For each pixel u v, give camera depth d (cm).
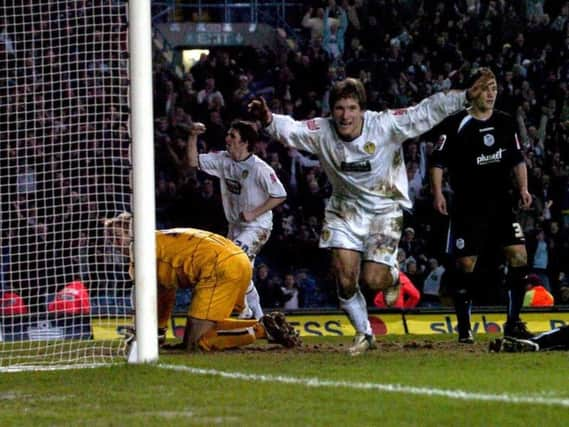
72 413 1756
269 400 1828
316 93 5884
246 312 3241
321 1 6456
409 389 1923
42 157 3412
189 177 5225
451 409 1691
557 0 6366
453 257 3089
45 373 2328
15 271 3303
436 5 6275
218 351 2795
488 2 6300
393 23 6228
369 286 2636
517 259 3023
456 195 3059
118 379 2164
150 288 2480
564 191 5472
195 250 2797
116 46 3250
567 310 3788
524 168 3047
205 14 6525
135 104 2455
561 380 2047
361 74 5975
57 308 3084
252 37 6438
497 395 1844
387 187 2620
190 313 2795
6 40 3453
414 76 6003
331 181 2647
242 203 3328
